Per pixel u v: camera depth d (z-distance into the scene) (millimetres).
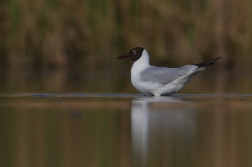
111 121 9742
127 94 13914
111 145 7965
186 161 7188
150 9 19984
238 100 12633
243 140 8273
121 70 20688
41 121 9820
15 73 19766
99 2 19938
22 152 7641
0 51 20156
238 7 20094
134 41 20062
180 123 9555
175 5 20047
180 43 20203
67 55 20531
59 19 19797
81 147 7898
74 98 13070
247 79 18078
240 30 20359
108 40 20188
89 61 20609
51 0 19656
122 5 19969
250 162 7145
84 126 9336
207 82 17281
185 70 12898
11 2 19453
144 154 7535
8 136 8578
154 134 8680
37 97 13273
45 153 7570
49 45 20062
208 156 7426
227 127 9219
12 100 12703
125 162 7121
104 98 13039
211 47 20406
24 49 20047
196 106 11539
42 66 20344
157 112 10703
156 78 13055
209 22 20141
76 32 20234
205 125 9406
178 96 13375
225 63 20672
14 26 19656
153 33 20141
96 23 20062
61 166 6949
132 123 9578
